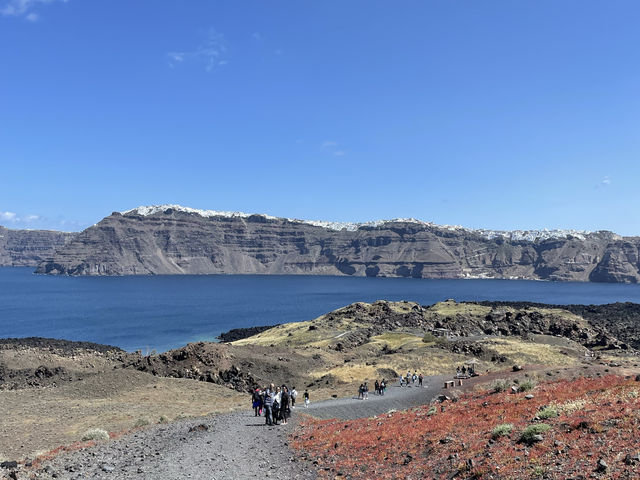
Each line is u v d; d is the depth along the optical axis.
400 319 174.62
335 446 23.09
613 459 13.67
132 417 46.91
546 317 169.88
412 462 18.31
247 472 18.88
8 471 19.81
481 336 143.75
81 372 97.06
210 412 47.53
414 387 68.25
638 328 189.25
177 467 19.42
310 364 102.25
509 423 20.31
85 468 19.97
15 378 89.31
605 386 26.73
